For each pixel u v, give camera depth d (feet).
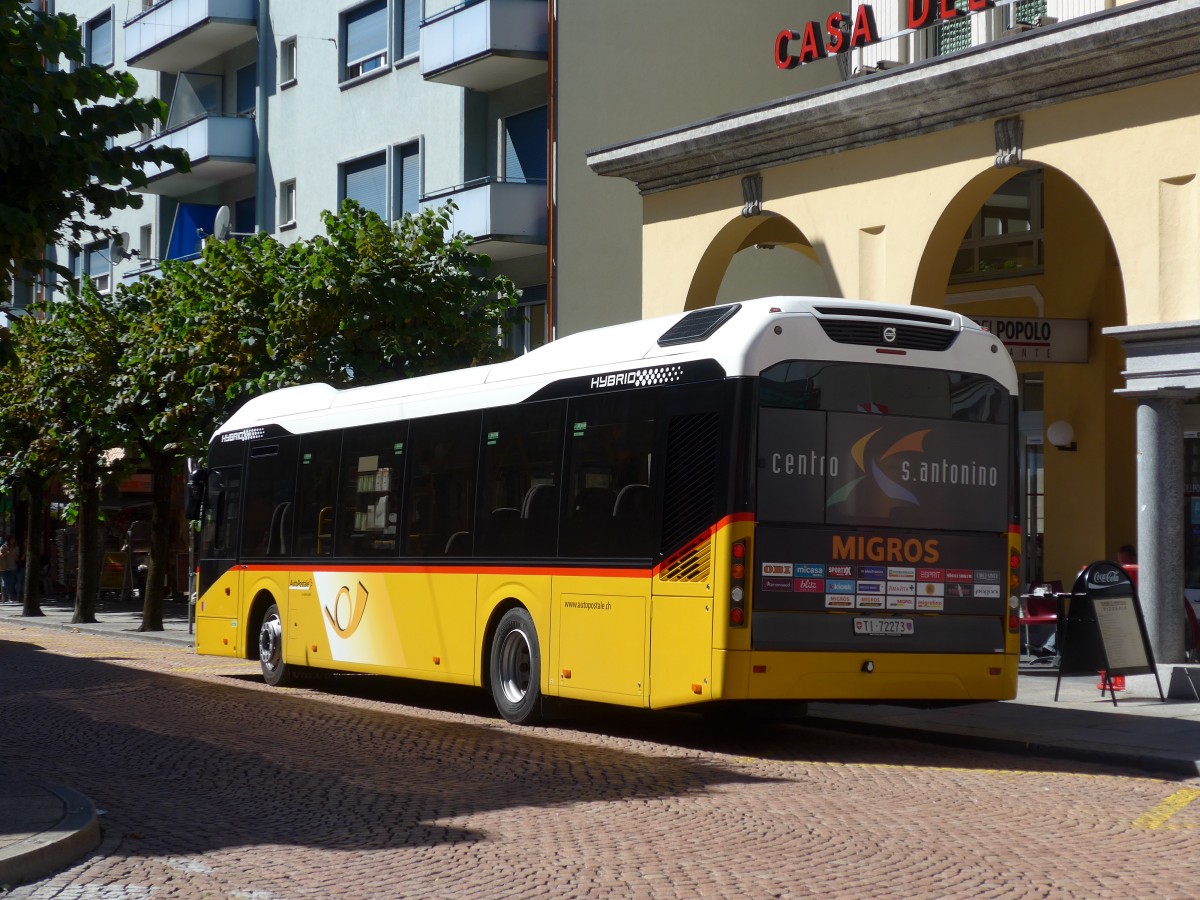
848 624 42.14
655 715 53.06
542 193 99.81
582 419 46.83
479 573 50.90
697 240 72.79
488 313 82.07
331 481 60.49
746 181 70.28
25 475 123.13
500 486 50.29
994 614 44.16
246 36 136.46
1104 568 51.80
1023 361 70.33
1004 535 44.39
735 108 99.60
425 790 35.50
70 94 35.60
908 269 63.16
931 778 38.01
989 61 58.59
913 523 43.06
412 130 114.11
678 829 30.58
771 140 68.33
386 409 57.26
